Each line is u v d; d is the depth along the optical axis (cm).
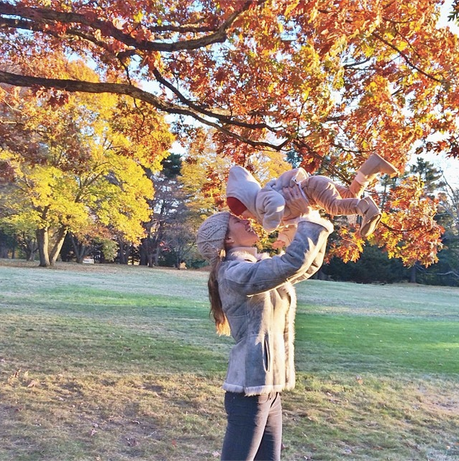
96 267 3588
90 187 2827
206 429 508
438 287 4253
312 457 455
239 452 216
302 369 789
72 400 575
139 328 1074
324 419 560
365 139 642
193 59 743
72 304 1402
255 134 758
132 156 1212
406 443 501
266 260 211
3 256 4869
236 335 224
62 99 654
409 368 842
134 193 2922
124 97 962
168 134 945
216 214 245
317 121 586
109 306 1414
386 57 624
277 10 504
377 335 1202
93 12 549
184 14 726
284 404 607
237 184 236
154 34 682
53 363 731
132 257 5025
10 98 1079
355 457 459
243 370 217
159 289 2145
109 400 581
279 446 236
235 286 217
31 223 2894
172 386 651
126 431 492
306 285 3159
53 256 3331
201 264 4625
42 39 885
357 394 667
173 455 443
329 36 478
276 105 650
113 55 649
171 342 933
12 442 448
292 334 239
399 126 625
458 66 587
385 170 211
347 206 204
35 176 2558
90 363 744
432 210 654
